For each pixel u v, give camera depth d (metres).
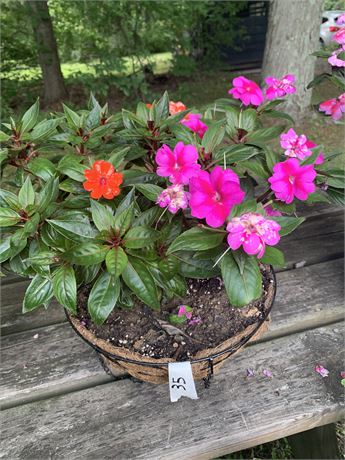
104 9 3.76
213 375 1.02
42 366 1.07
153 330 0.95
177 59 4.67
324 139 3.38
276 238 0.72
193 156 0.84
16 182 1.06
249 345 1.10
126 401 0.98
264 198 0.98
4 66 4.35
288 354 1.07
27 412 0.98
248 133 1.07
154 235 0.84
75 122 1.13
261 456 1.46
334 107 1.22
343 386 0.98
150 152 1.15
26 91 4.64
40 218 0.92
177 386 0.88
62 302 0.84
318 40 3.45
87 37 4.05
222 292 1.03
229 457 1.47
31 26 4.02
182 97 4.63
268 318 1.04
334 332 1.13
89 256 0.82
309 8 3.27
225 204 0.75
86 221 0.88
